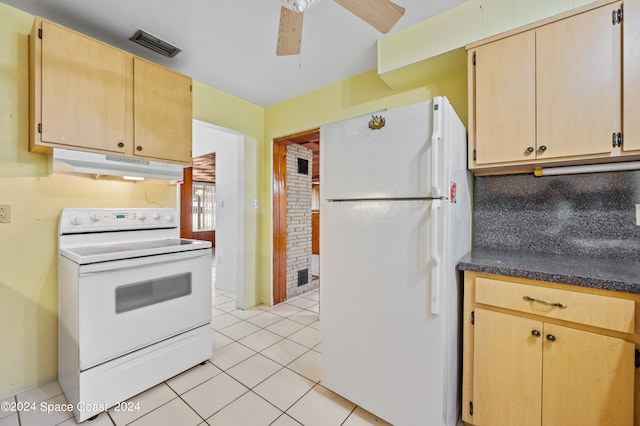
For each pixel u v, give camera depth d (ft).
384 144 4.77
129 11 5.61
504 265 4.40
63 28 5.39
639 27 4.01
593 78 4.32
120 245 6.58
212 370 6.62
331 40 6.59
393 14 4.22
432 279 4.27
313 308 10.76
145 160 6.55
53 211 6.11
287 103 10.09
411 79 6.88
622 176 5.04
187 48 6.93
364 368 5.04
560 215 5.57
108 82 5.95
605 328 3.58
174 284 6.29
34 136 5.12
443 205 4.27
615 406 3.54
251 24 6.04
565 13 4.51
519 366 4.16
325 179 5.56
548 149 4.66
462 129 5.27
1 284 5.53
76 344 5.07
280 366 6.80
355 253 5.13
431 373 4.34
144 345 5.75
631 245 4.94
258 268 11.14
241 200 10.50
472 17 5.38
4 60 5.44
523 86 4.86
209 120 9.00
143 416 5.13
